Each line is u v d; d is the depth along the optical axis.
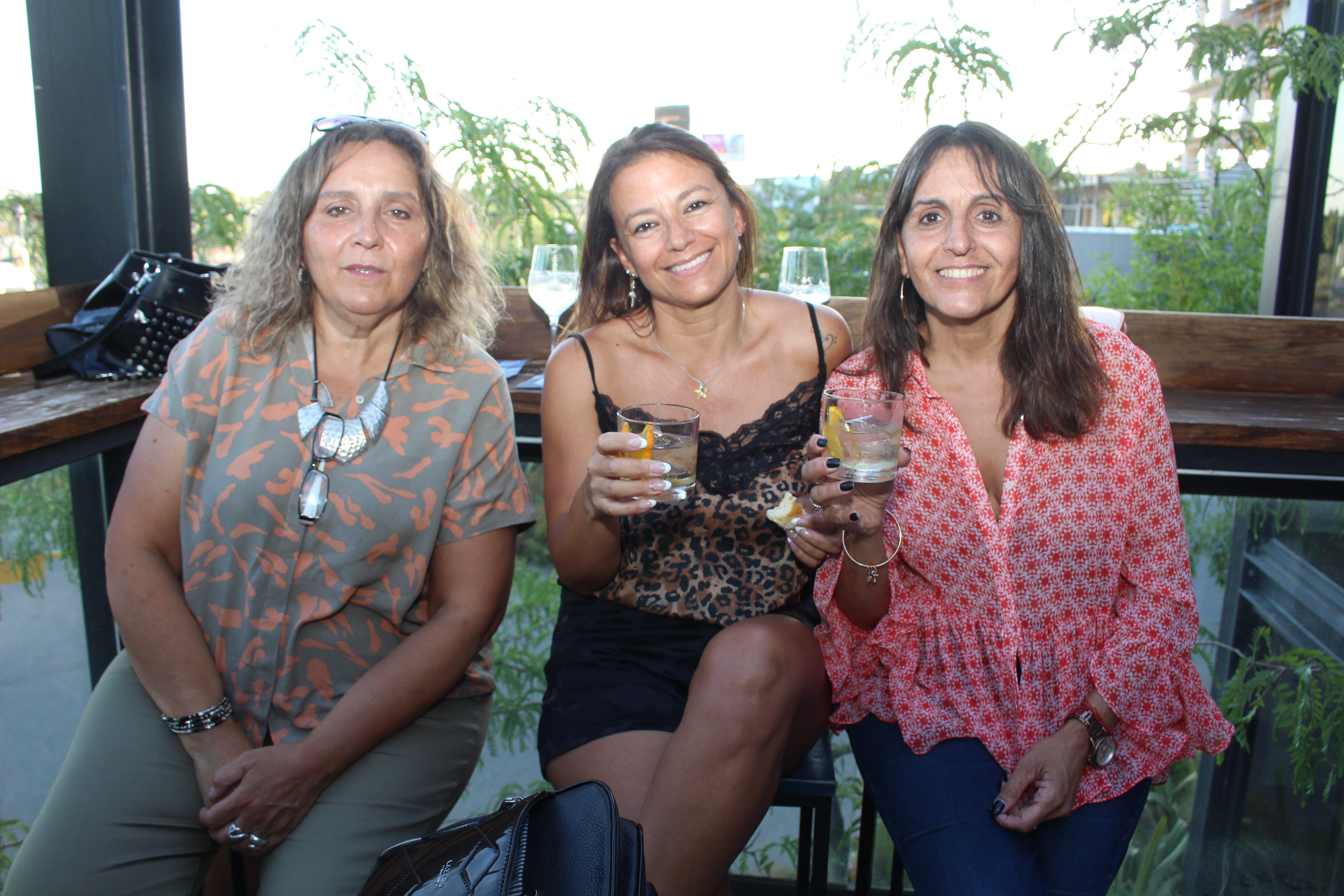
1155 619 1.25
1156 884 2.11
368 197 1.28
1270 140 2.19
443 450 1.34
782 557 1.46
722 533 1.45
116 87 2.12
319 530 1.30
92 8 2.08
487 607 1.40
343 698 1.28
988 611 1.29
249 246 1.33
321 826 1.22
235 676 1.31
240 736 1.28
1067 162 2.21
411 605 1.37
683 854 1.08
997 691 1.29
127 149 2.15
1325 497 1.98
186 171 2.29
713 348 1.52
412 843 0.96
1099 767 1.23
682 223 1.40
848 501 1.20
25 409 1.59
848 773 2.12
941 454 1.30
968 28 2.12
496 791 2.17
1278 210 2.19
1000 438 1.32
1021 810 1.17
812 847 1.42
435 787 1.34
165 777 1.25
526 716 2.17
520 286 2.36
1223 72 2.12
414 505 1.32
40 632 1.95
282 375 1.32
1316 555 2.07
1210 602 2.13
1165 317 2.08
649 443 1.17
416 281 1.35
